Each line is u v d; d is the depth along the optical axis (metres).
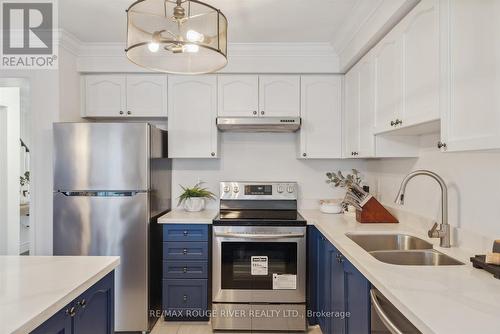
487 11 1.05
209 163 3.21
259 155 3.22
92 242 2.44
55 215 2.44
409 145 2.18
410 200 2.30
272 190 3.10
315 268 2.55
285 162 3.23
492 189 1.50
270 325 2.54
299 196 3.21
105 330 1.45
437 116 1.37
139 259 2.45
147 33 1.44
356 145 2.53
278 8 2.16
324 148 2.92
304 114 2.91
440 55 1.31
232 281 2.54
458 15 1.21
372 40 2.12
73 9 2.20
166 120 3.16
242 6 2.13
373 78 2.15
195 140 2.90
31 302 1.04
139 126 2.44
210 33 1.48
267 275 2.54
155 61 1.67
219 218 2.64
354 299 1.59
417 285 1.15
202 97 2.90
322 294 2.33
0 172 3.92
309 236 2.64
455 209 1.77
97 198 2.44
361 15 2.14
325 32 2.56
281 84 2.92
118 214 2.44
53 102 2.59
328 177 3.13
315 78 2.92
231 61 2.86
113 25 2.46
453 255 1.55
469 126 1.14
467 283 1.17
